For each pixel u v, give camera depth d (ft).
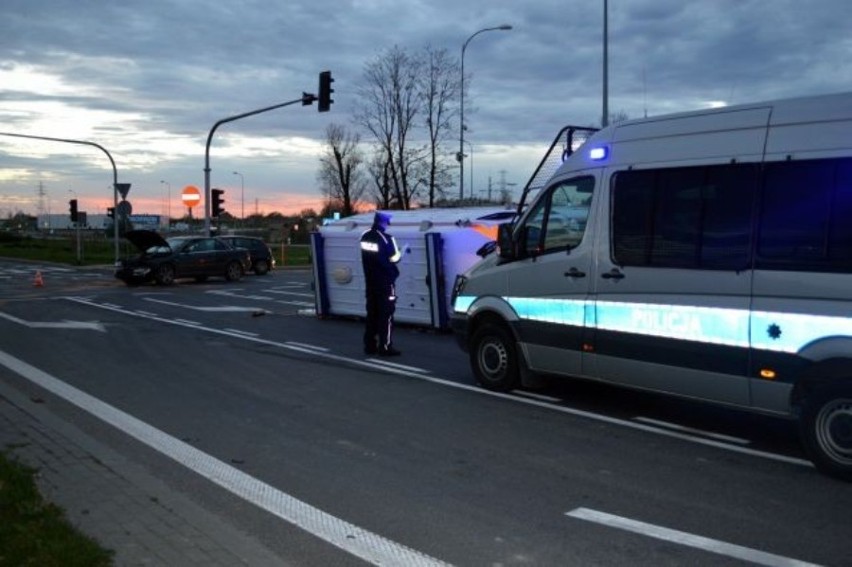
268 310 57.82
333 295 50.80
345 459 19.72
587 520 15.61
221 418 23.90
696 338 20.84
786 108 19.40
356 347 38.81
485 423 23.43
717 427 23.02
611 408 25.38
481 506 16.39
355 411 24.93
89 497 16.03
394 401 26.40
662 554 13.98
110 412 24.58
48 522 13.96
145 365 33.37
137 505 15.64
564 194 24.95
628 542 14.52
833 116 18.52
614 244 23.12
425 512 16.03
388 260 35.76
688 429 22.77
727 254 20.16
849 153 18.03
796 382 18.78
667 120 22.17
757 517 15.80
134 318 51.75
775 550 14.16
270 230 299.58
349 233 49.73
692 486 17.72
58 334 43.24
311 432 22.34
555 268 25.07
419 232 45.27
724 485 17.80
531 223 26.18
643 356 22.29
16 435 20.74
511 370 27.22
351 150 201.05
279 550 14.06
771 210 19.30
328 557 13.78
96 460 18.67
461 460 19.69
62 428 21.61
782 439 21.72
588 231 24.00
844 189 18.01
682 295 21.18
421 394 27.53
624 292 22.77
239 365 33.45
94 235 295.69
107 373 31.42
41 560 12.27
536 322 25.84
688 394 21.35
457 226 44.88
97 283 90.02
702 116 21.25
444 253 44.32
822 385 18.22
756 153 19.74
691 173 21.15
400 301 46.57
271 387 28.73
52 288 81.41
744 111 20.26
